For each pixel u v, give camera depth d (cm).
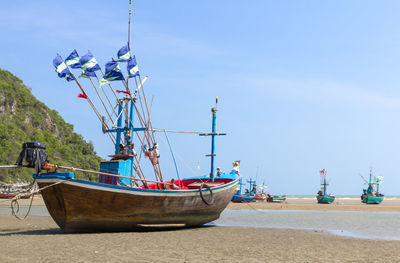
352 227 2591
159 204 1986
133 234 1852
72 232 1902
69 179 1652
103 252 1304
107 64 2052
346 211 4712
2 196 7050
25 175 9844
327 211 4650
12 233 1862
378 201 9212
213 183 2781
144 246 1470
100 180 2058
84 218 1761
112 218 1834
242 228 2381
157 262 1155
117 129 2203
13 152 10106
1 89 12138
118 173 2009
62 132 13688
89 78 2025
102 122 2175
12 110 12175
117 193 1792
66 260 1145
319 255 1377
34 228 2158
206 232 2083
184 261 1182
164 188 2188
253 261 1220
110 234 1825
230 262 1190
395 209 5381
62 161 10800
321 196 9062
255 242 1700
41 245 1425
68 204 1691
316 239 1870
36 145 1683
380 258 1342
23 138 11238
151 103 2219
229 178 2806
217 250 1428
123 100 2259
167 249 1416
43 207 4809
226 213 4106
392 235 2119
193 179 2891
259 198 8956
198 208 2225
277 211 4584
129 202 1853
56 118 14325
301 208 5309
